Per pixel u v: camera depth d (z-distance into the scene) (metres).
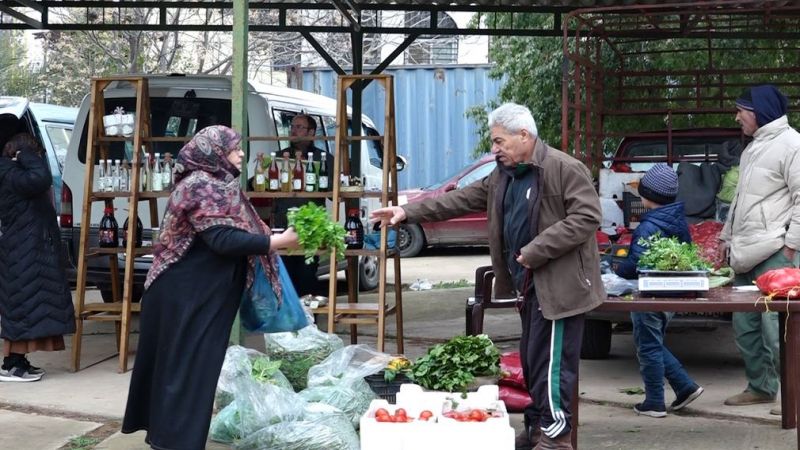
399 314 8.27
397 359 6.12
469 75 19.17
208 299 4.88
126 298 7.83
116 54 21.33
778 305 5.21
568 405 5.05
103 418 6.44
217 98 9.73
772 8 8.96
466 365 5.73
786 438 5.82
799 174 6.08
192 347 4.84
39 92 25.25
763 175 6.20
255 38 22.12
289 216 4.96
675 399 6.62
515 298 5.38
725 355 8.38
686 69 12.73
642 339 6.30
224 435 5.53
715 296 5.48
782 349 5.99
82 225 7.98
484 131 16.83
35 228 7.38
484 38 23.30
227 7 11.02
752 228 6.24
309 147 8.99
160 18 11.26
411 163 19.39
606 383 7.36
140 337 4.97
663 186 6.06
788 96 11.55
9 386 7.32
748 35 10.98
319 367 6.06
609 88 11.43
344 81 8.03
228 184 4.86
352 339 8.59
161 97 9.73
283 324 5.24
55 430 6.15
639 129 12.66
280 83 23.77
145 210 9.25
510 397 5.84
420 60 23.39
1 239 7.38
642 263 5.55
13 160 7.34
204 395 4.84
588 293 5.00
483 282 5.91
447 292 12.51
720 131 9.55
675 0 9.41
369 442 4.57
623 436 5.93
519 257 4.95
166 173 8.03
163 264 4.90
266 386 5.43
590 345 8.13
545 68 14.62
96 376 7.68
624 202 8.71
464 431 4.52
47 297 7.39
